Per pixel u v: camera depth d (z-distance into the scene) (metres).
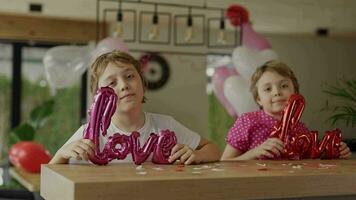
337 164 1.33
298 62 2.34
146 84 1.43
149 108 3.60
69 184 0.89
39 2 4.08
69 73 3.30
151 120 1.42
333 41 2.31
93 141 1.20
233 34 3.77
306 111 1.93
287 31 2.55
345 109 1.96
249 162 1.36
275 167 1.22
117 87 1.33
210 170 1.11
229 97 2.56
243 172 1.08
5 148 4.91
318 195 1.08
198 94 3.88
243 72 2.60
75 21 4.45
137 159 1.22
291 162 1.38
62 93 5.04
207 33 3.90
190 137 1.46
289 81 1.66
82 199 0.86
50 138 5.02
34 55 4.97
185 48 4.00
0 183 3.14
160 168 1.14
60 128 5.07
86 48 3.29
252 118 1.64
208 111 3.67
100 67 1.34
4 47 4.91
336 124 1.92
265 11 2.79
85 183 0.86
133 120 1.37
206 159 1.35
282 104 1.62
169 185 0.93
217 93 3.19
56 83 3.35
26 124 4.18
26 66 4.99
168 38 3.99
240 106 2.49
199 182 0.95
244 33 2.92
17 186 2.94
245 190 1.00
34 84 5.04
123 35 3.98
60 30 4.54
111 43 2.80
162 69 3.96
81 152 1.18
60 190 0.95
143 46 4.05
